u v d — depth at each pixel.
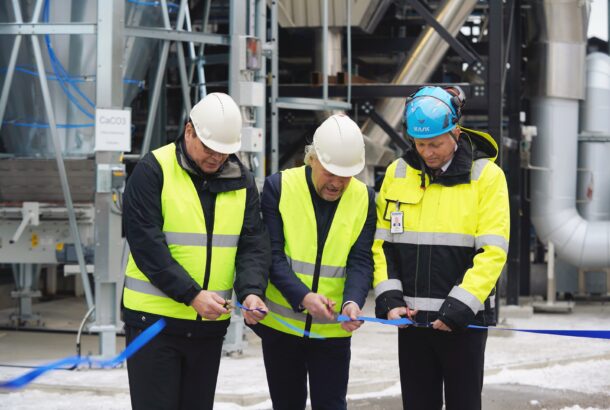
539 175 14.12
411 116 4.79
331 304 4.98
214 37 9.69
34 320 11.58
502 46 11.92
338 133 4.93
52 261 10.07
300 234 5.12
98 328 8.91
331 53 13.43
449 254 4.89
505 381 9.06
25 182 10.27
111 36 8.79
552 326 12.43
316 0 12.98
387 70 18.05
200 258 4.81
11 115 10.29
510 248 13.42
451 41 12.63
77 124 10.09
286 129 15.97
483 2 18.55
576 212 14.22
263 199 5.21
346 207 5.11
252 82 9.71
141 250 4.72
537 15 13.84
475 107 12.56
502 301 14.19
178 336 4.80
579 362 10.02
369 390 8.48
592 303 14.92
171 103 14.23
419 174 4.97
